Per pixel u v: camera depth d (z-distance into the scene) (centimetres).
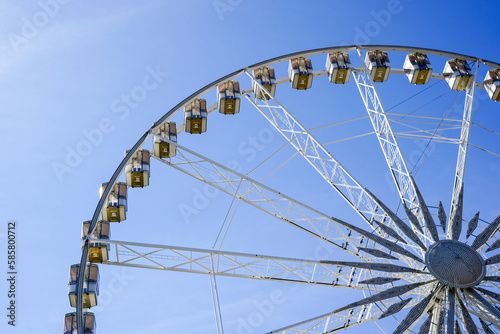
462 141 3459
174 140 3641
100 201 3109
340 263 2867
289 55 3894
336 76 3934
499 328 2614
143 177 3538
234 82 3894
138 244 2973
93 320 2953
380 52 3984
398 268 2830
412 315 2683
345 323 2891
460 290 2791
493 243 2891
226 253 2956
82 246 2905
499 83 3903
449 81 3938
